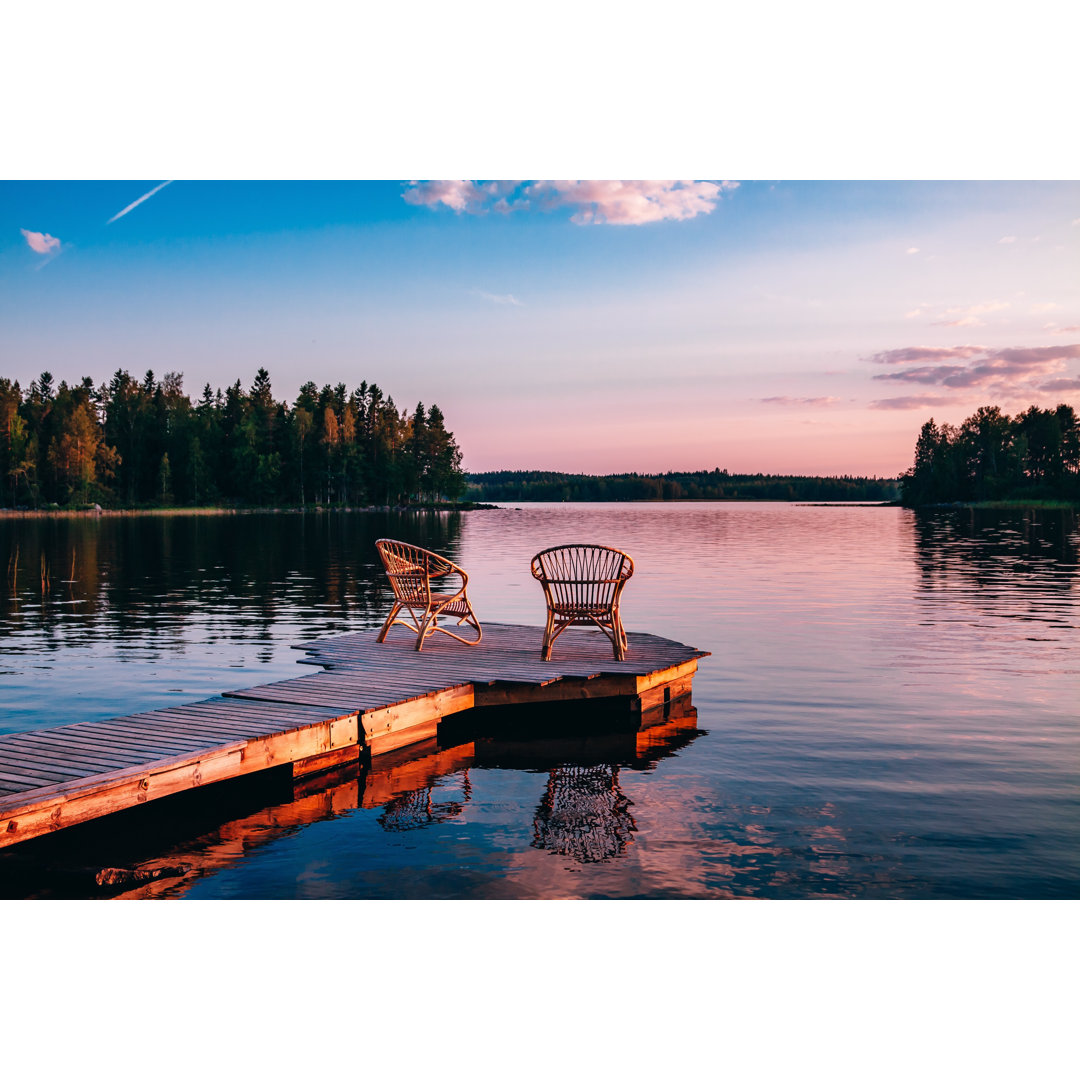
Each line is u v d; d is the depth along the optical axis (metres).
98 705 6.41
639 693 6.44
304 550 24.53
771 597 13.64
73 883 3.65
